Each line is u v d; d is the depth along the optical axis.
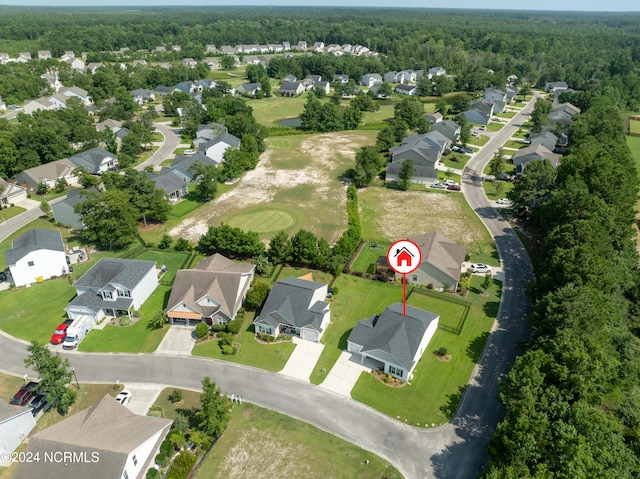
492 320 64.25
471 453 44.62
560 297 52.50
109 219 79.75
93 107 179.12
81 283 65.44
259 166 127.75
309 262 75.50
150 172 111.69
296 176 120.38
